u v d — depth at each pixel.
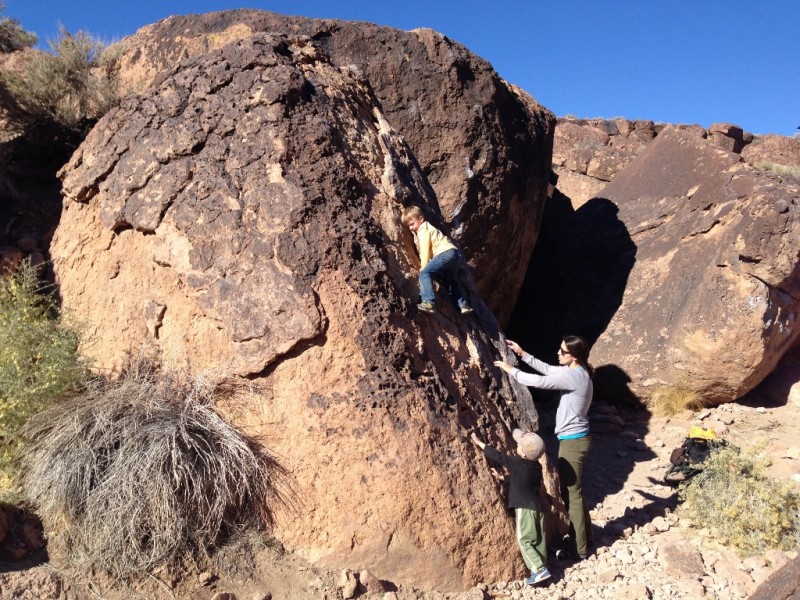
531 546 4.96
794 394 9.38
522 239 9.94
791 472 7.11
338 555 4.61
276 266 5.08
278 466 4.79
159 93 6.01
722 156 10.16
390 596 4.46
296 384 4.91
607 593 4.92
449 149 8.83
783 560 5.24
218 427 4.75
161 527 4.35
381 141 6.49
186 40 9.08
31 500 4.52
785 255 8.45
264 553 4.59
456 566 4.73
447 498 4.79
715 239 9.27
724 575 5.11
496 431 5.55
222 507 4.54
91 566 4.24
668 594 4.91
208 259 5.25
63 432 4.61
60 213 7.35
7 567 4.12
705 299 8.87
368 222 5.53
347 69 6.92
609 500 6.67
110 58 9.51
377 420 4.81
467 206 8.85
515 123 9.72
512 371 5.74
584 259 10.87
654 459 7.81
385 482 4.70
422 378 5.14
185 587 4.30
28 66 8.74
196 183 5.48
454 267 5.70
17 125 8.77
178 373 5.18
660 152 11.52
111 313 5.69
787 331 8.89
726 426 8.55
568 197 15.24
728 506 5.67
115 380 5.25
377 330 5.06
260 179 5.38
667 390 9.09
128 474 4.38
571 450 5.54
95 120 8.77
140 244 5.69
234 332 5.03
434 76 8.90
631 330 9.54
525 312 10.97
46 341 5.29
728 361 8.69
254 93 5.71
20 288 5.80
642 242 10.45
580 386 5.61
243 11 9.08
